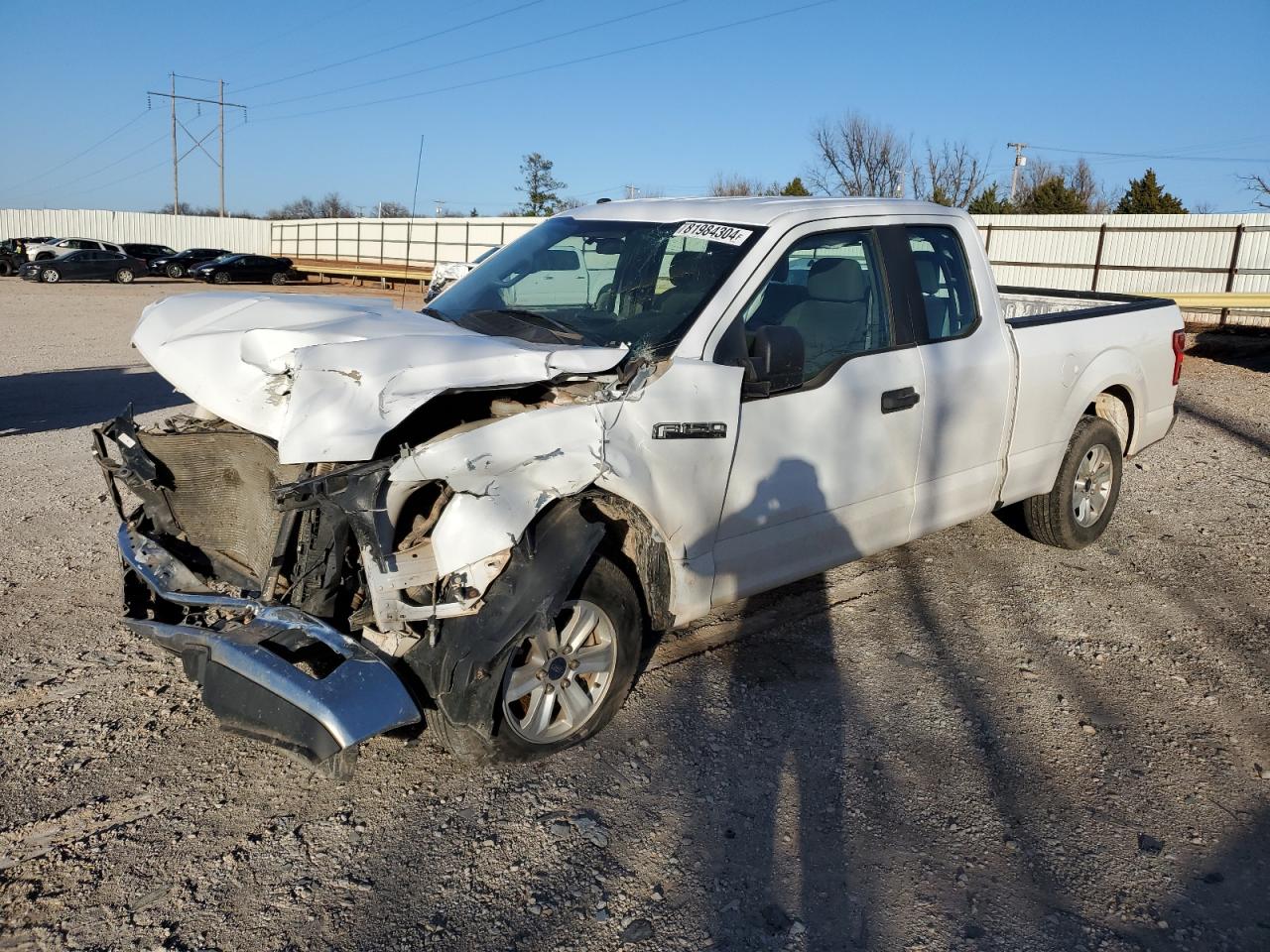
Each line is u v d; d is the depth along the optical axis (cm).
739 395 386
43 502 670
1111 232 2017
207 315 402
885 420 445
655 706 404
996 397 500
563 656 354
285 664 298
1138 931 284
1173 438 952
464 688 318
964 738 386
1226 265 1900
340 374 319
